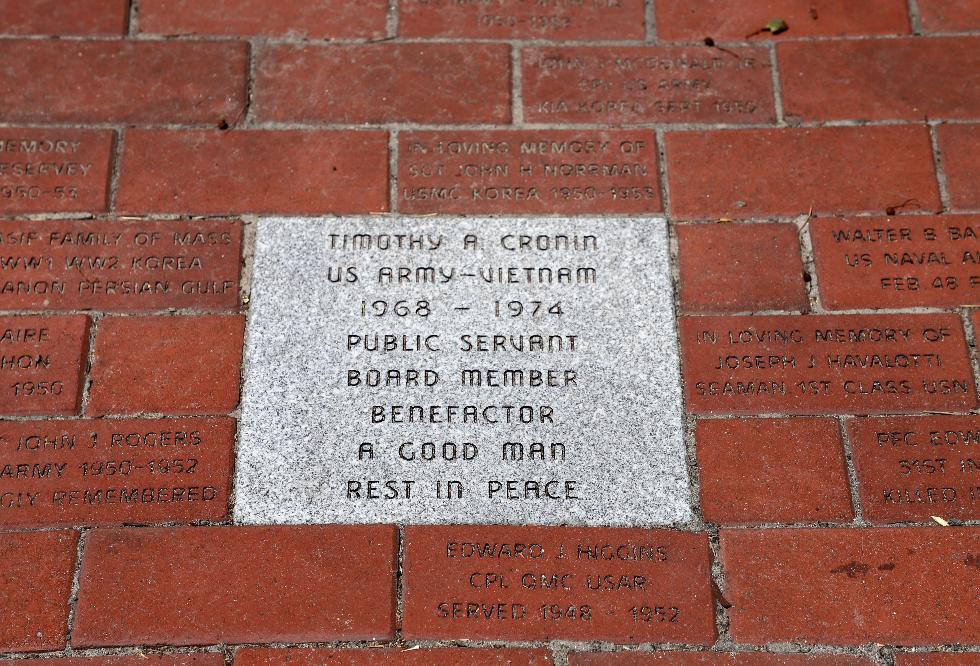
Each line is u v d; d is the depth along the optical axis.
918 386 1.60
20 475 1.54
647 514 1.54
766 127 1.77
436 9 1.85
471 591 1.50
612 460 1.56
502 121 1.77
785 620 1.49
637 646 1.48
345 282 1.65
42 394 1.58
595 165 1.74
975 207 1.71
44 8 1.82
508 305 1.64
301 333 1.62
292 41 1.82
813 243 1.69
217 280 1.65
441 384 1.59
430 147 1.75
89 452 1.55
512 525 1.52
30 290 1.63
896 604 1.50
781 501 1.54
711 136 1.76
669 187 1.73
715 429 1.58
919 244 1.69
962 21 1.85
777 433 1.58
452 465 1.55
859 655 1.48
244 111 1.77
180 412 1.58
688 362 1.61
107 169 1.72
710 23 1.85
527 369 1.60
